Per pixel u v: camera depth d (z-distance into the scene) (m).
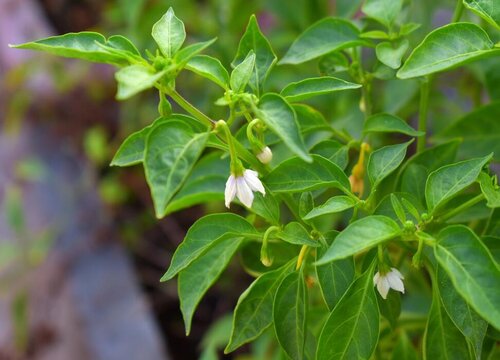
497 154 0.58
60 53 0.45
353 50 0.55
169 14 0.46
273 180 0.48
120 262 1.04
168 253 1.08
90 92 1.23
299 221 0.50
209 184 0.58
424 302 0.64
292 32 0.83
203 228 0.48
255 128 0.48
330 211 0.47
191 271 0.50
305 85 0.47
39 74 1.25
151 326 0.93
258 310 0.49
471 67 0.67
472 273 0.42
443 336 0.49
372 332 0.47
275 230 0.48
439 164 0.54
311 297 0.66
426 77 0.53
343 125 0.66
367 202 0.48
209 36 0.92
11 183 1.20
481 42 0.46
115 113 1.24
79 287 1.01
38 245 1.06
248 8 0.87
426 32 0.69
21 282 1.04
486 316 0.41
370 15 0.53
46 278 1.04
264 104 0.44
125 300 0.97
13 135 1.26
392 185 0.57
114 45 0.45
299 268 0.49
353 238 0.43
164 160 0.42
